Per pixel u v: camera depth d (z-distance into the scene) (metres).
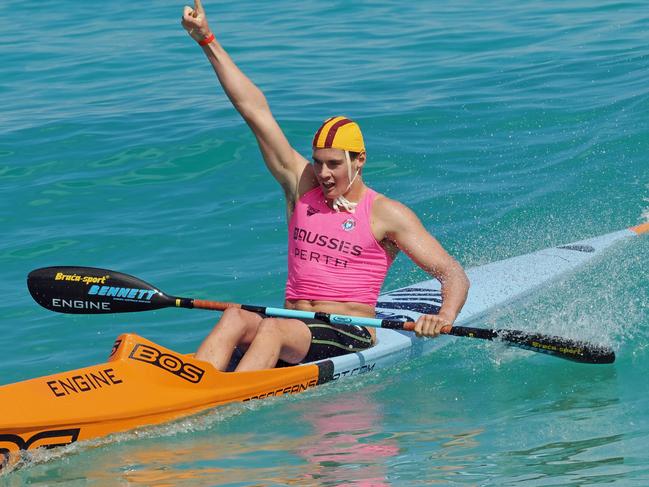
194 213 34.81
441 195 35.78
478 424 20.97
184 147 40.28
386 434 20.53
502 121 42.44
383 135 41.19
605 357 23.34
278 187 36.91
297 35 58.84
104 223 34.12
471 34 57.34
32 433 19.45
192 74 51.41
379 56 53.59
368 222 24.38
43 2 73.00
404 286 30.23
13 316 28.05
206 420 21.56
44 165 39.12
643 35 53.84
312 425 21.20
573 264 30.80
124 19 65.94
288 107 44.62
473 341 26.70
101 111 45.31
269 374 22.67
